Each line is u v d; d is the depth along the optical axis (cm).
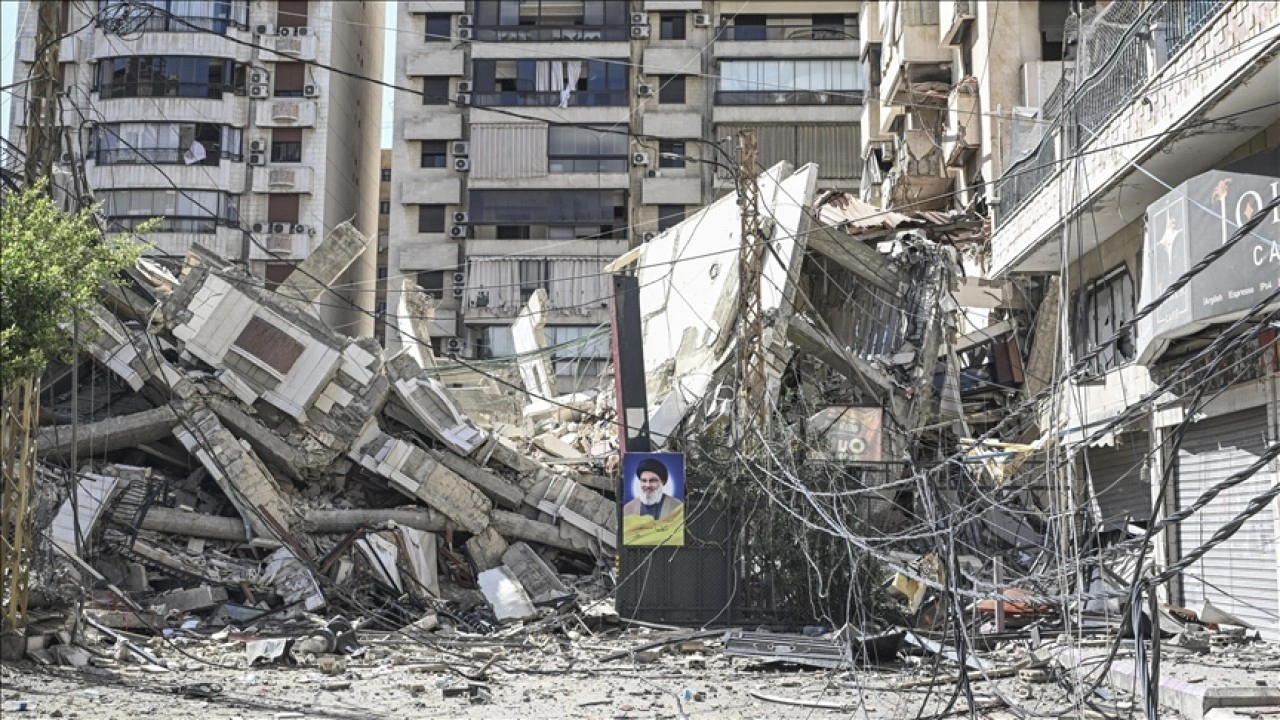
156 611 2120
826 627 2205
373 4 6097
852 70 5319
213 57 5038
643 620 2295
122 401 2773
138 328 2714
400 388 2892
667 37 5400
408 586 2536
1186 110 1731
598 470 3170
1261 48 1497
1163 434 2142
